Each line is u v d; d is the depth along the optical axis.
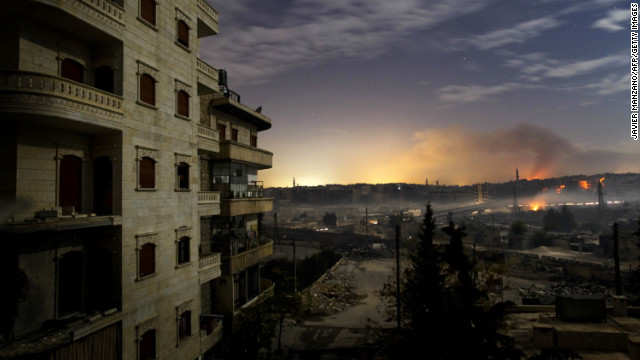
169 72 18.38
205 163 25.50
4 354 11.38
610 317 26.88
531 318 28.91
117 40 15.05
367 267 66.00
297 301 30.14
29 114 11.74
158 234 17.33
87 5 13.37
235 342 21.81
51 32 13.69
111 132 15.09
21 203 12.60
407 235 106.19
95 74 15.61
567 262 62.72
